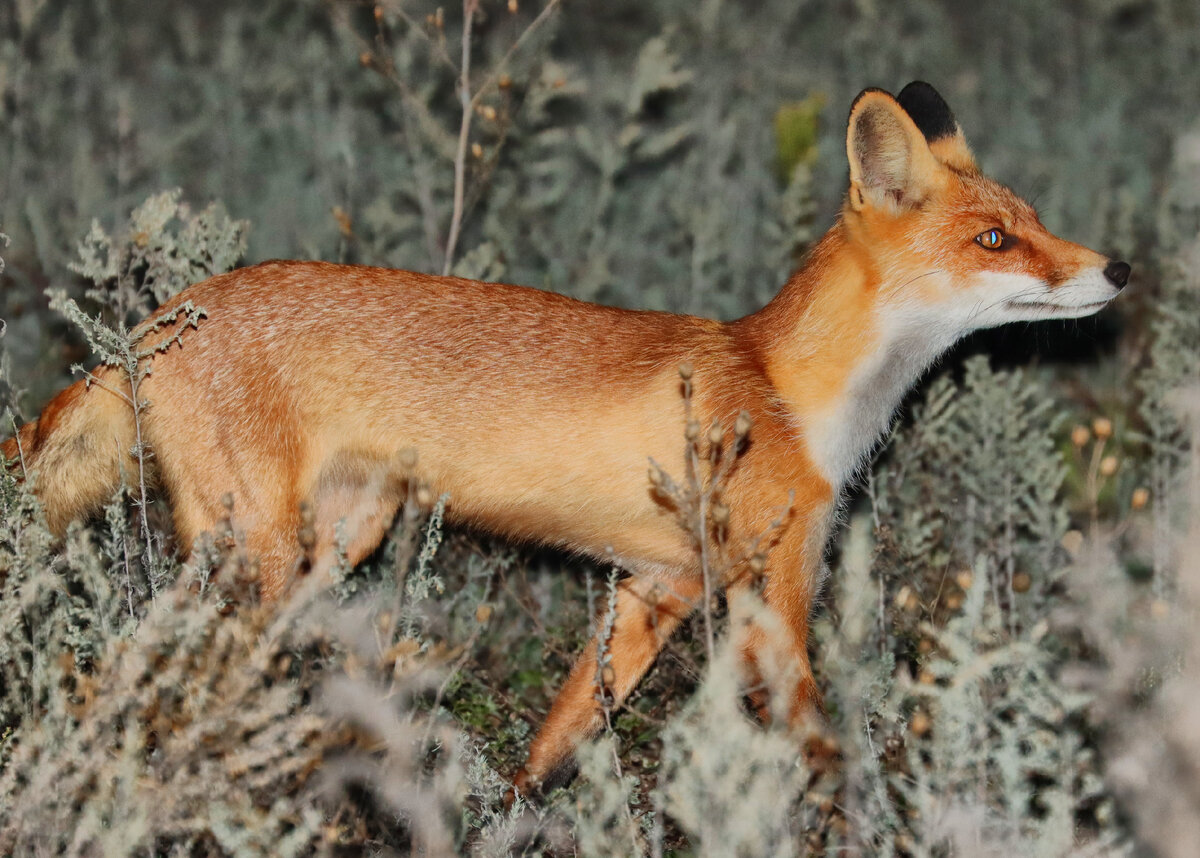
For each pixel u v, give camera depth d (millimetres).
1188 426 10289
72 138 18078
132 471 8828
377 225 14352
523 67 15914
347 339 8656
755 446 8430
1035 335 13586
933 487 11109
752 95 21234
